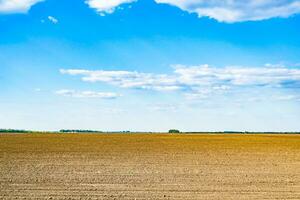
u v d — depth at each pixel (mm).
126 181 22172
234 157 36500
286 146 52938
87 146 49125
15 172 25453
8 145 49656
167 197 17906
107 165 29422
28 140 61594
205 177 23891
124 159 33844
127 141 62000
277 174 25500
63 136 79375
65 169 27000
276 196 18406
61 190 19406
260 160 33875
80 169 27062
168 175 24578
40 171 25938
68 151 41469
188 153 40562
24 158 34094
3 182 21578
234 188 20297
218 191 19453
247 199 17672
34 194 18391
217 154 39594
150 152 41312
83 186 20547
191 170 26984
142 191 19297
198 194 18641
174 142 60844
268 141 65812
